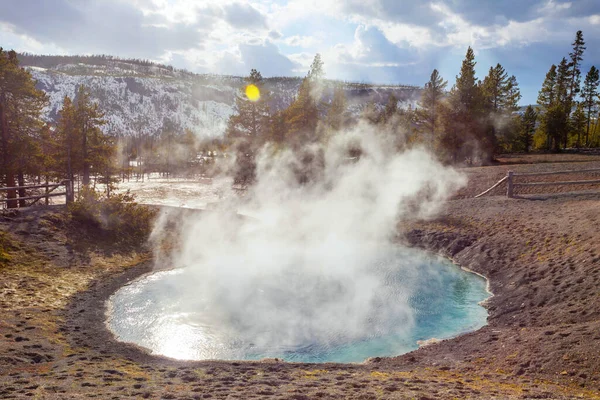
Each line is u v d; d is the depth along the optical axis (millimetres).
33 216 15977
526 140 58500
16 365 6945
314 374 7066
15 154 25141
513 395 5484
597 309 8875
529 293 11227
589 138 65688
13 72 24766
